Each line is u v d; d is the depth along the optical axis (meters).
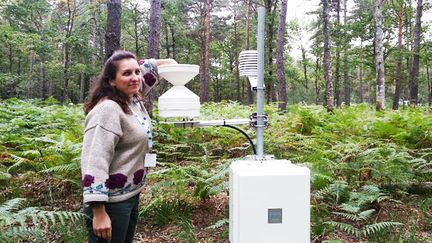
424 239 3.88
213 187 4.36
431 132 6.91
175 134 7.06
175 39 43.75
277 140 6.69
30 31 38.62
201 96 40.91
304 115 9.20
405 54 27.09
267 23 28.08
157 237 4.04
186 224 4.11
